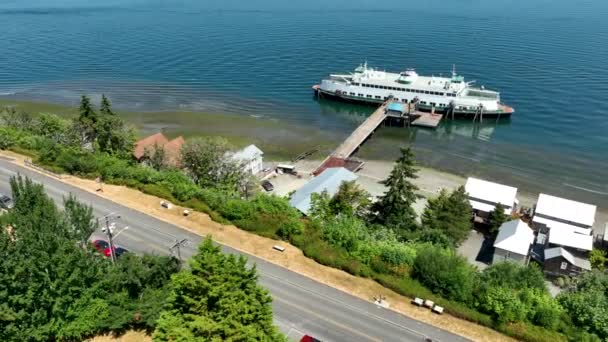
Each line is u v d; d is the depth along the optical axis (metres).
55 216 45.78
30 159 87.06
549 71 179.12
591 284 60.72
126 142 94.19
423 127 140.38
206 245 38.38
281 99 160.38
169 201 75.31
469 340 50.59
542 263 72.75
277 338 37.31
